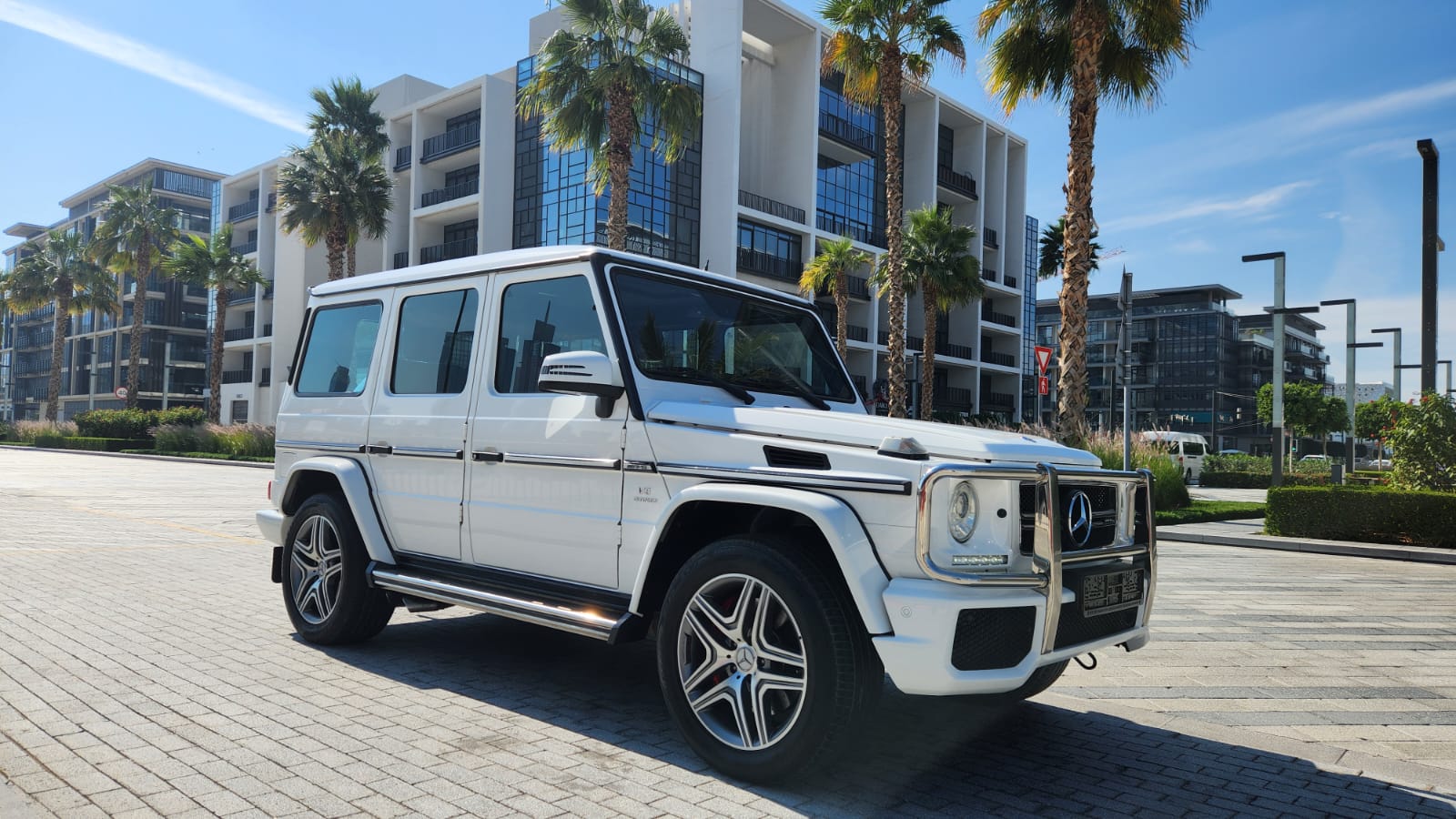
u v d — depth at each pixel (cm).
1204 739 396
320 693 425
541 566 408
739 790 320
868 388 4603
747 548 329
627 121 2166
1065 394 1530
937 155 5088
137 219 4753
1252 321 11194
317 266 5434
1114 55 1616
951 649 291
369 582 485
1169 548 1241
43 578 739
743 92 4428
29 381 10400
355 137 3484
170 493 1727
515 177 4125
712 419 359
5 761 332
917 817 301
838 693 307
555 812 296
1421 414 1336
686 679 344
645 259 420
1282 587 873
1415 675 532
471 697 425
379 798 304
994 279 5656
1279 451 1894
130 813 287
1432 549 1123
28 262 5684
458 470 444
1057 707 441
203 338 8331
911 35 2328
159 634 544
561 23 4044
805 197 4291
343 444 510
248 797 302
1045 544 307
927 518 295
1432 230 1453
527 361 426
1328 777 350
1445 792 337
